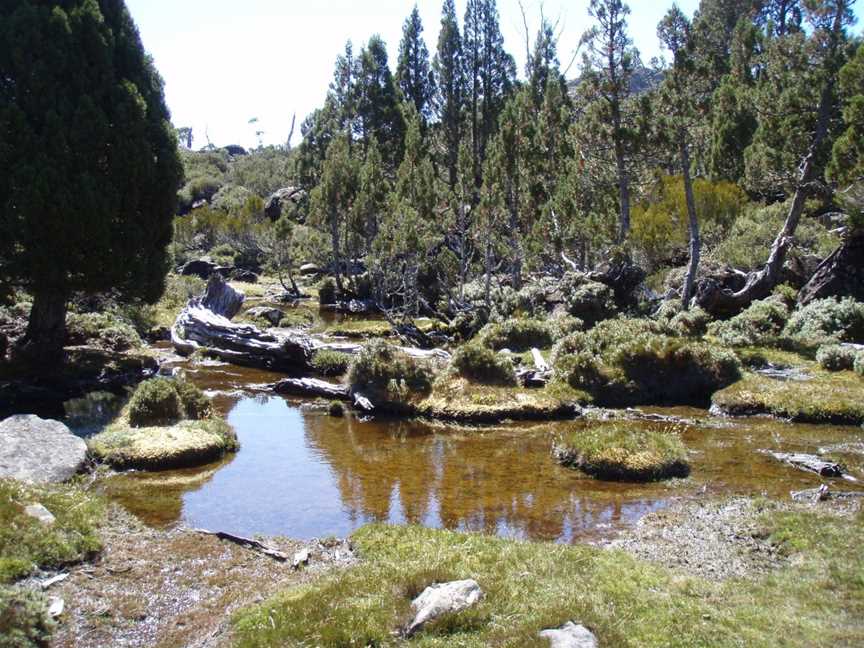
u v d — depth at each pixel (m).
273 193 91.50
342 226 59.09
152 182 24.64
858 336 27.95
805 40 34.31
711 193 42.16
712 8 76.12
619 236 38.94
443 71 71.00
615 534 12.23
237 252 74.81
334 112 78.12
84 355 25.41
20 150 21.72
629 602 9.17
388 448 17.97
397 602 9.00
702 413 20.95
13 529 10.69
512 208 44.59
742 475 15.26
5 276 22.52
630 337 24.48
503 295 38.19
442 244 47.06
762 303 30.47
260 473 15.80
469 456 17.19
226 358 29.27
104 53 23.70
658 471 15.28
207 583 10.36
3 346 24.11
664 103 34.84
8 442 14.89
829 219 41.66
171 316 39.41
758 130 40.81
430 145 70.38
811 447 17.28
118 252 23.39
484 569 10.12
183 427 17.69
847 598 9.40
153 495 14.20
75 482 14.62
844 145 30.39
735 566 10.76
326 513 13.40
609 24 37.91
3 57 22.33
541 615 8.52
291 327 40.94
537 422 20.62
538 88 58.59
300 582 10.36
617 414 21.08
